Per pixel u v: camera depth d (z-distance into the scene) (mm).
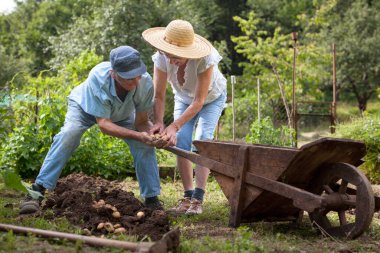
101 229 4645
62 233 4055
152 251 3545
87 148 9258
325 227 5066
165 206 6543
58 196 5523
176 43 5477
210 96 6141
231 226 5262
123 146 9797
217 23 42094
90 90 5242
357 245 4664
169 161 10617
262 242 4613
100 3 25469
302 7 39906
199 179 5992
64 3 39844
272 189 4898
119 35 23359
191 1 38406
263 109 19078
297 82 23781
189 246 4047
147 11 23828
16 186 5305
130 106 5430
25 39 38375
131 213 5035
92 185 6070
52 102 9273
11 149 9094
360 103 30141
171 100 18531
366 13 29516
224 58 28656
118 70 4977
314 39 30688
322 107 25906
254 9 42188
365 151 4961
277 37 25375
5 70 26469
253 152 5113
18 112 9680
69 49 24266
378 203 4977
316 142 4590
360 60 28938
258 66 25250
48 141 9188
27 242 3990
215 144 5430
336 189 5277
